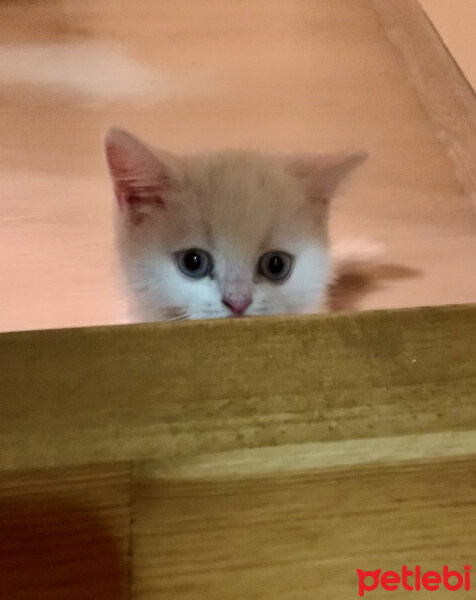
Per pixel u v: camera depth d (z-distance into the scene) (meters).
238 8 0.40
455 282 0.27
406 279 0.27
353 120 0.33
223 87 0.35
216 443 0.11
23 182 0.30
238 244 0.21
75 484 0.11
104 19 0.39
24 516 0.10
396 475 0.11
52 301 0.26
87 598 0.10
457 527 0.11
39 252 0.28
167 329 0.12
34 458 0.11
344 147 0.32
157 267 0.22
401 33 0.37
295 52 0.37
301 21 0.39
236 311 0.21
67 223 0.29
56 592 0.10
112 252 0.25
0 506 0.10
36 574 0.10
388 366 0.12
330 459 0.11
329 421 0.11
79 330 0.12
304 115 0.34
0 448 0.11
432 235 0.29
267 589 0.10
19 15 0.38
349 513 0.11
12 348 0.12
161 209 0.22
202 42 0.37
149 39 0.37
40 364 0.11
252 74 0.36
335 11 0.39
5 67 0.35
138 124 0.33
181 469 0.11
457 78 0.31
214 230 0.21
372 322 0.12
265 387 0.11
